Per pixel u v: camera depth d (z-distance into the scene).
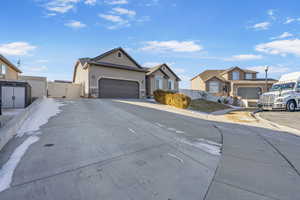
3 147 3.71
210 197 2.24
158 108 12.20
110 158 3.37
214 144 4.74
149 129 5.97
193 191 2.38
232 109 16.70
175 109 12.84
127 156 3.53
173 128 6.45
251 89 26.94
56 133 4.82
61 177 2.57
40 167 2.85
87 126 5.70
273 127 7.57
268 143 4.94
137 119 7.57
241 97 25.95
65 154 3.42
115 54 18.80
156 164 3.23
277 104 13.28
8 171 2.68
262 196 2.29
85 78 17.50
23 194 2.13
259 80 28.56
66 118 6.74
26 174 2.61
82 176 2.63
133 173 2.83
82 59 20.19
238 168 3.20
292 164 3.42
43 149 3.64
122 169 2.95
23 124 5.68
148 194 2.26
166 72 25.91
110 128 5.67
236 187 2.52
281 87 14.35
